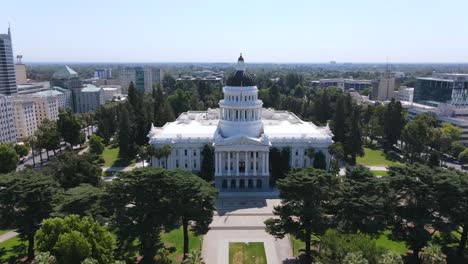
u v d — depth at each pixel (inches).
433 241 3922.2
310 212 3467.0
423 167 3811.5
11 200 3454.7
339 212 3659.0
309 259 3659.0
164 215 3472.0
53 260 2758.4
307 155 6220.5
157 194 3501.5
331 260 2970.0
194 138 6235.2
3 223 3521.2
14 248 3927.2
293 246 3946.9
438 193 3454.7
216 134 6314.0
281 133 6496.1
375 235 3464.6
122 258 3496.6
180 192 3430.1
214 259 3737.7
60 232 2989.7
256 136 6466.5
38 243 3024.1
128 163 7244.1
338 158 6250.0
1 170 5743.1
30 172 3946.9
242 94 6353.3
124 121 7347.4
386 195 3587.6
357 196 3538.4
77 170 4825.3
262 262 3681.1
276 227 3718.0
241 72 6481.3
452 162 7288.4
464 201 3459.6
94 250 2984.7
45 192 3577.8
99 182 5027.1
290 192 3609.7
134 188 3442.4
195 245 4013.3
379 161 7445.9
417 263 3563.0
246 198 5497.1
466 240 3833.7
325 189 3597.4
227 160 5935.0
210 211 3695.9
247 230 4402.1
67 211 3427.7
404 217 3612.2
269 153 6171.3
